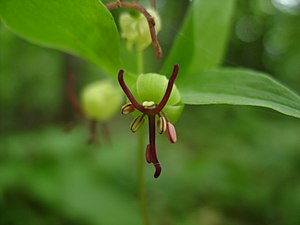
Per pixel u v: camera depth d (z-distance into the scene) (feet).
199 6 0.25
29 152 0.54
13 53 0.66
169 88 0.17
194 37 0.24
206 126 0.80
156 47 0.18
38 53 0.70
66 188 0.50
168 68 0.24
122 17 0.23
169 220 0.55
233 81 0.20
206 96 0.19
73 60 0.76
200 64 0.25
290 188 0.57
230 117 0.80
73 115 0.85
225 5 0.25
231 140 0.69
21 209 0.50
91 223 0.48
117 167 0.54
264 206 0.58
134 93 0.18
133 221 0.49
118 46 0.20
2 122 0.85
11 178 0.49
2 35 0.60
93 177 0.52
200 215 0.56
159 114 0.18
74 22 0.20
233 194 0.59
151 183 0.61
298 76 0.83
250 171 0.61
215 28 0.25
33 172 0.50
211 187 0.60
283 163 0.60
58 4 0.19
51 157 0.53
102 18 0.19
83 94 0.31
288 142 0.61
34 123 0.87
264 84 0.19
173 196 0.59
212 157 0.64
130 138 0.69
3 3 0.20
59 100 0.84
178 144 0.74
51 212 0.50
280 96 0.18
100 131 0.69
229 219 0.57
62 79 0.78
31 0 0.19
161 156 0.66
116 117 1.08
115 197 0.51
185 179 0.61
